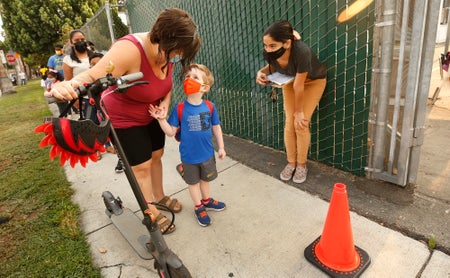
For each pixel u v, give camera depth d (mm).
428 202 2307
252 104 3801
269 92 3479
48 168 3904
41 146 1126
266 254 2008
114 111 1987
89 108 1373
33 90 18188
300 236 2139
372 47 2416
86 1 18203
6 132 6395
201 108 2217
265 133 3742
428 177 2670
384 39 2260
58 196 3080
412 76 2180
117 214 2441
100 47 7641
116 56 1655
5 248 2340
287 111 2766
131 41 1747
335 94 2795
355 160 2820
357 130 2725
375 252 1915
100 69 1558
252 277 1841
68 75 3803
